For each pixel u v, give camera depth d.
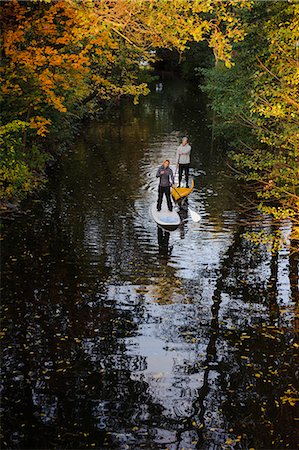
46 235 13.30
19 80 15.11
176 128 30.50
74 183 18.31
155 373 8.04
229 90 17.73
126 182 18.67
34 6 13.57
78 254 12.23
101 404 7.33
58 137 22.69
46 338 8.81
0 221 14.11
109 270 11.48
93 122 32.72
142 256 12.33
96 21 10.66
